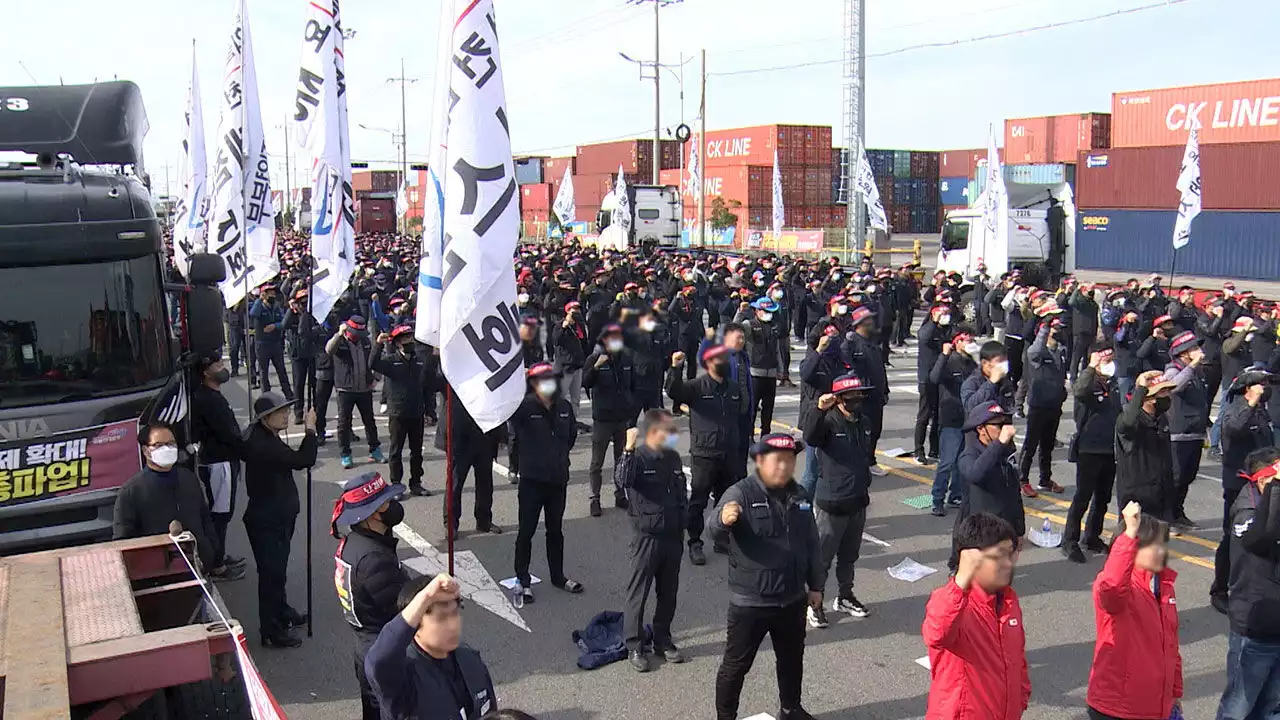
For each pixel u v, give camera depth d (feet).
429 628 11.61
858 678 21.18
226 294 36.19
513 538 30.42
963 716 13.89
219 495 26.30
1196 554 29.30
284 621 22.77
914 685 20.85
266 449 21.83
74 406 20.89
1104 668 15.52
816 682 20.99
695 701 20.21
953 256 103.40
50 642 12.17
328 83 36.01
